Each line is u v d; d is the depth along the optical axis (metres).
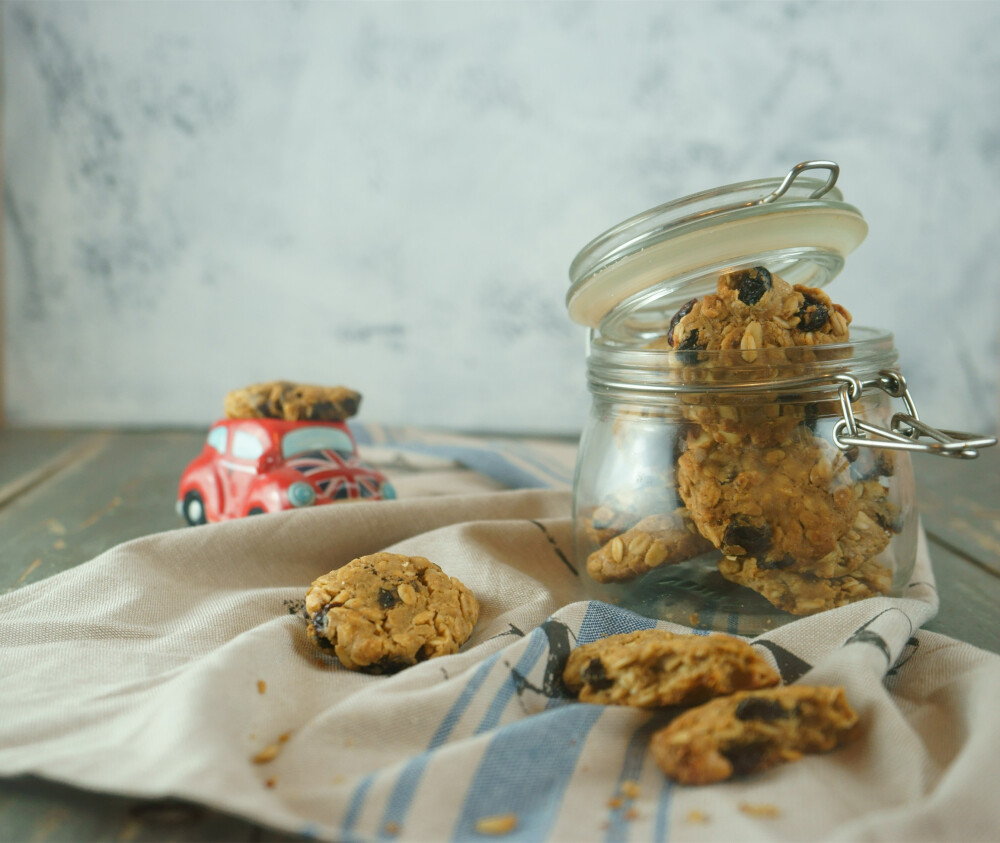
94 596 0.36
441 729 0.29
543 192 0.80
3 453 0.70
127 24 0.78
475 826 0.26
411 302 0.83
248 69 0.79
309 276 0.82
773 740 0.27
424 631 0.33
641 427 0.35
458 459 0.59
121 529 0.49
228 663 0.30
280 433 0.47
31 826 0.26
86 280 0.82
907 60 0.77
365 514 0.42
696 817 0.26
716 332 0.34
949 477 0.63
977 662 0.31
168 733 0.27
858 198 0.80
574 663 0.31
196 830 0.26
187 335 0.83
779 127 0.78
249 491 0.46
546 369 0.83
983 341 0.82
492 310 0.83
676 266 0.34
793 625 0.32
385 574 0.35
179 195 0.81
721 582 0.35
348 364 0.84
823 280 0.39
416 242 0.82
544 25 0.78
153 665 0.32
